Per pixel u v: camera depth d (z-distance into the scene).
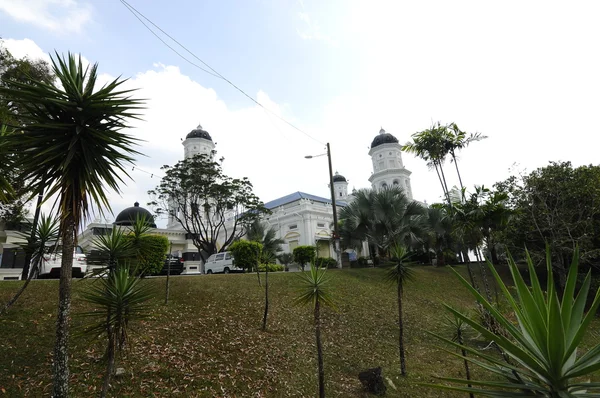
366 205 19.69
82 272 12.78
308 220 33.03
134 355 6.21
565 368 1.86
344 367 7.84
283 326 9.60
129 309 3.95
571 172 17.72
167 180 25.92
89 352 6.02
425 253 26.27
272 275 14.84
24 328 6.50
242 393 5.89
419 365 8.52
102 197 4.27
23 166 3.96
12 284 8.90
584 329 1.67
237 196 26.50
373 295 14.34
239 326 8.80
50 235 5.78
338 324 10.63
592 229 16.16
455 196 11.14
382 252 21.16
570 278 2.05
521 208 17.42
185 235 34.38
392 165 49.09
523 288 2.04
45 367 5.47
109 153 4.26
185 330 7.80
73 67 4.23
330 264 23.97
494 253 25.73
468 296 17.09
